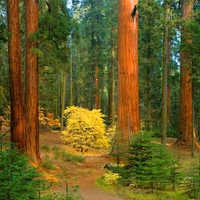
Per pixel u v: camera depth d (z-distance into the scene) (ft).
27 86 31.96
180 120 57.62
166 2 35.88
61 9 36.96
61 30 33.22
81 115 51.08
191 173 23.32
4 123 53.06
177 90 96.43
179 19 37.29
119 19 41.42
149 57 60.18
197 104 57.62
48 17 32.45
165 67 36.27
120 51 40.93
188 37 41.16
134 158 25.90
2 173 10.37
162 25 35.86
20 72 30.01
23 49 57.98
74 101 109.19
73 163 38.27
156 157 24.80
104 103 121.49
